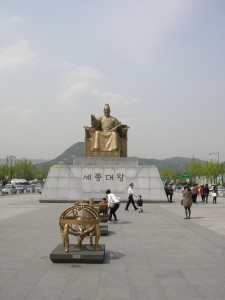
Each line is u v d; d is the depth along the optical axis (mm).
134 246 10609
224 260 8703
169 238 12133
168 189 32094
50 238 12008
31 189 71000
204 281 6871
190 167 97500
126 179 31703
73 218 8867
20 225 15523
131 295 6043
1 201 34375
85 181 31703
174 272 7555
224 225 15750
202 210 24359
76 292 6184
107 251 9828
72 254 8258
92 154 32375
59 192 31516
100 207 16703
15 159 115250
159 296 5996
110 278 7055
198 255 9289
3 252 9625
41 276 7180
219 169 82938
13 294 6074
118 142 32531
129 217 19406
